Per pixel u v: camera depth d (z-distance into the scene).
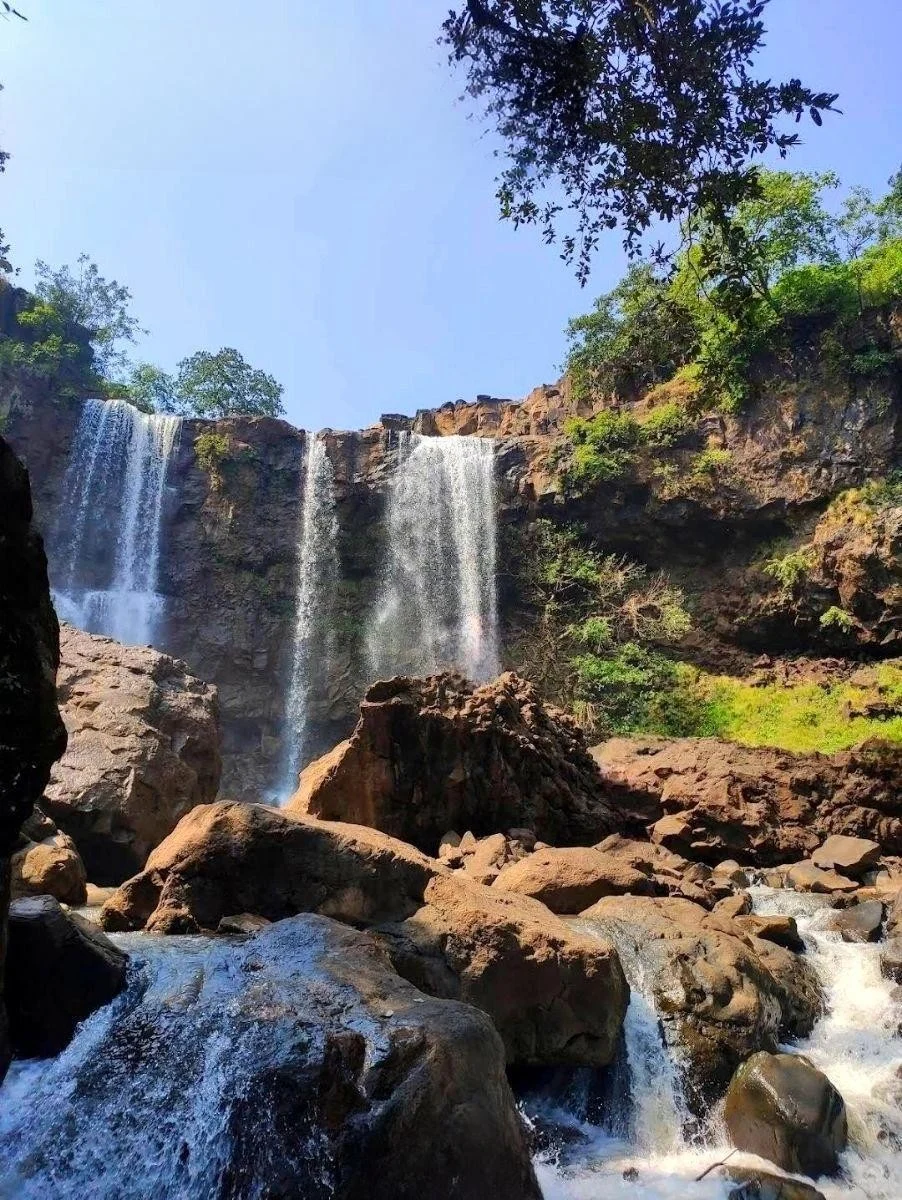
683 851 13.76
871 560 22.38
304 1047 4.48
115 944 6.22
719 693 24.55
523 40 5.71
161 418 31.06
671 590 26.61
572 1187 5.61
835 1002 8.25
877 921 9.63
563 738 15.22
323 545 30.33
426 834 13.09
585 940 6.74
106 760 13.16
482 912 6.77
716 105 5.68
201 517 29.92
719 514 25.56
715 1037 6.88
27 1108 4.73
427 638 28.91
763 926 9.09
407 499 30.34
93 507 29.73
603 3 5.54
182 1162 4.33
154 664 16.23
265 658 28.97
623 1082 6.60
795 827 14.02
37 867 8.84
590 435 27.14
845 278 24.38
